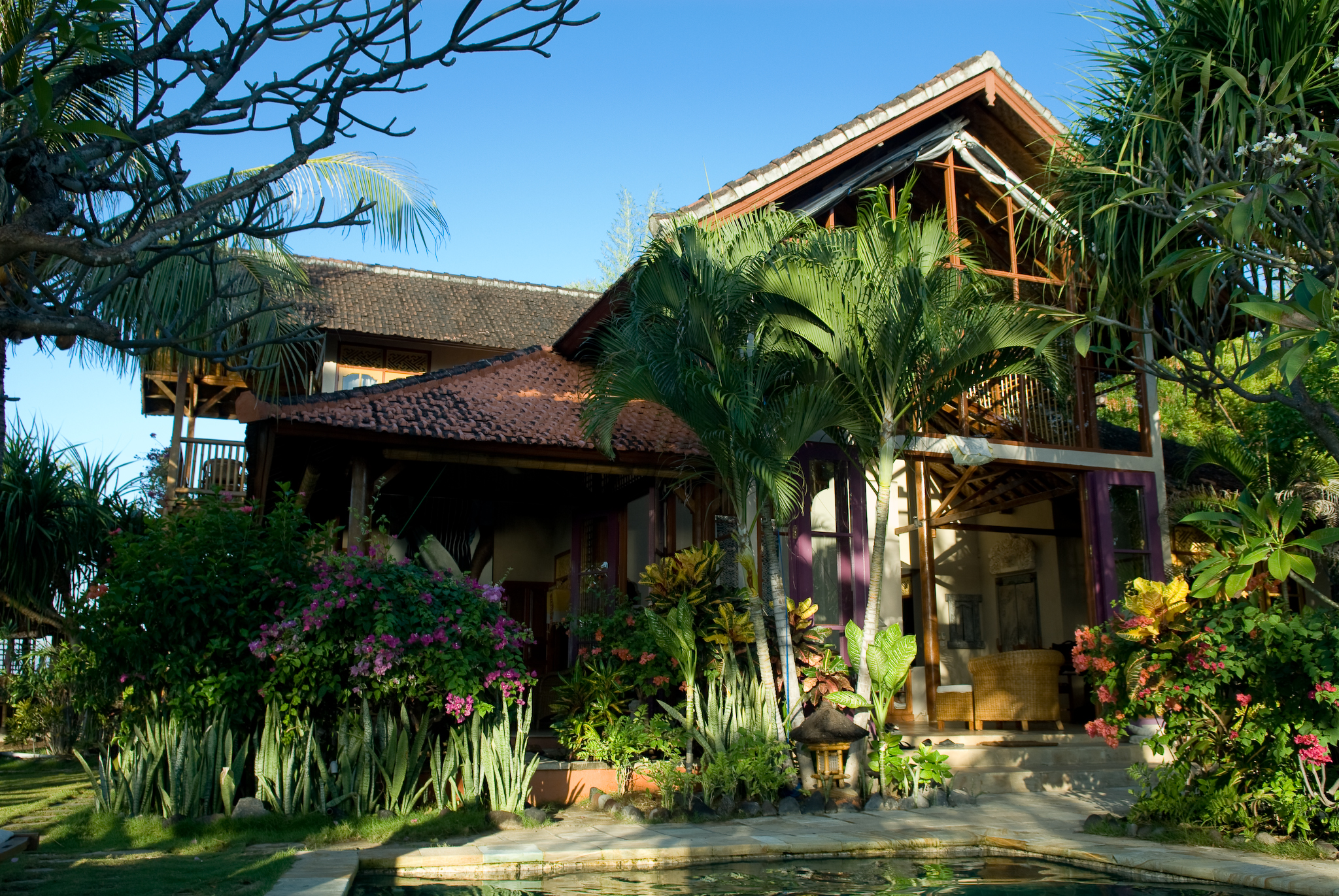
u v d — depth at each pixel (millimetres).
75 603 7762
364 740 7477
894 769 9195
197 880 5219
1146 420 13719
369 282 18375
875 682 9461
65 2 5168
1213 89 7852
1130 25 8164
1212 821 6918
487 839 7055
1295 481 11375
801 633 10125
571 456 11070
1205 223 7418
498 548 15047
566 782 9188
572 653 13219
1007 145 13836
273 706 7297
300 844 6598
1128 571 13336
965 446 12281
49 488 12336
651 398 9547
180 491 9875
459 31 3568
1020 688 11898
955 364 9289
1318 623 6418
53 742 14984
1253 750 6805
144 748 7352
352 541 10516
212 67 3410
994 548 16031
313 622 7207
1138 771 7715
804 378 9492
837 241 9516
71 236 3104
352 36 3508
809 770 9156
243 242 10250
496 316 18297
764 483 9094
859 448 10539
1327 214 6906
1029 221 13469
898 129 12648
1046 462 12984
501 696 8016
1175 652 7082
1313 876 5398
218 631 7430
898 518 13953
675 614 9445
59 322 3098
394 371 16812
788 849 6785
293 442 10969
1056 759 10977
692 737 9141
